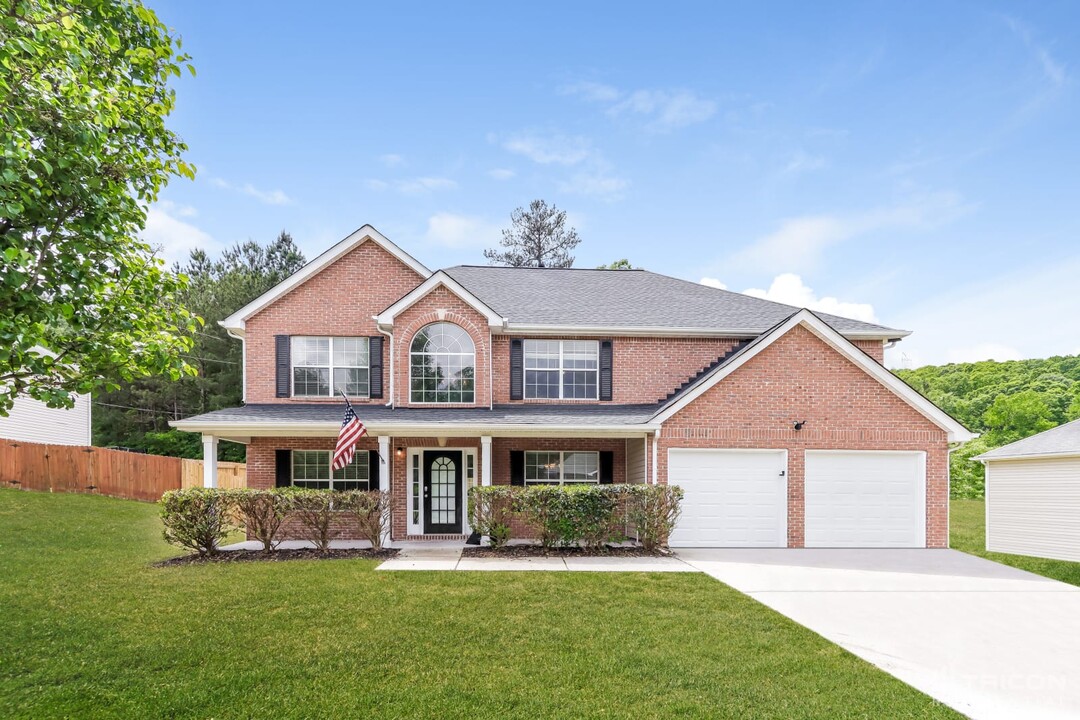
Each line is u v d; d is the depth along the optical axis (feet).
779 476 48.39
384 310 54.34
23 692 19.34
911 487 48.49
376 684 20.18
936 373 167.63
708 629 26.40
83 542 47.11
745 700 19.20
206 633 25.23
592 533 45.01
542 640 24.70
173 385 115.44
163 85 24.43
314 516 44.34
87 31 20.70
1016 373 151.53
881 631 26.61
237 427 46.60
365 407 53.01
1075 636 26.25
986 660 23.15
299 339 54.70
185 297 120.26
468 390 52.70
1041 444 55.98
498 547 45.57
